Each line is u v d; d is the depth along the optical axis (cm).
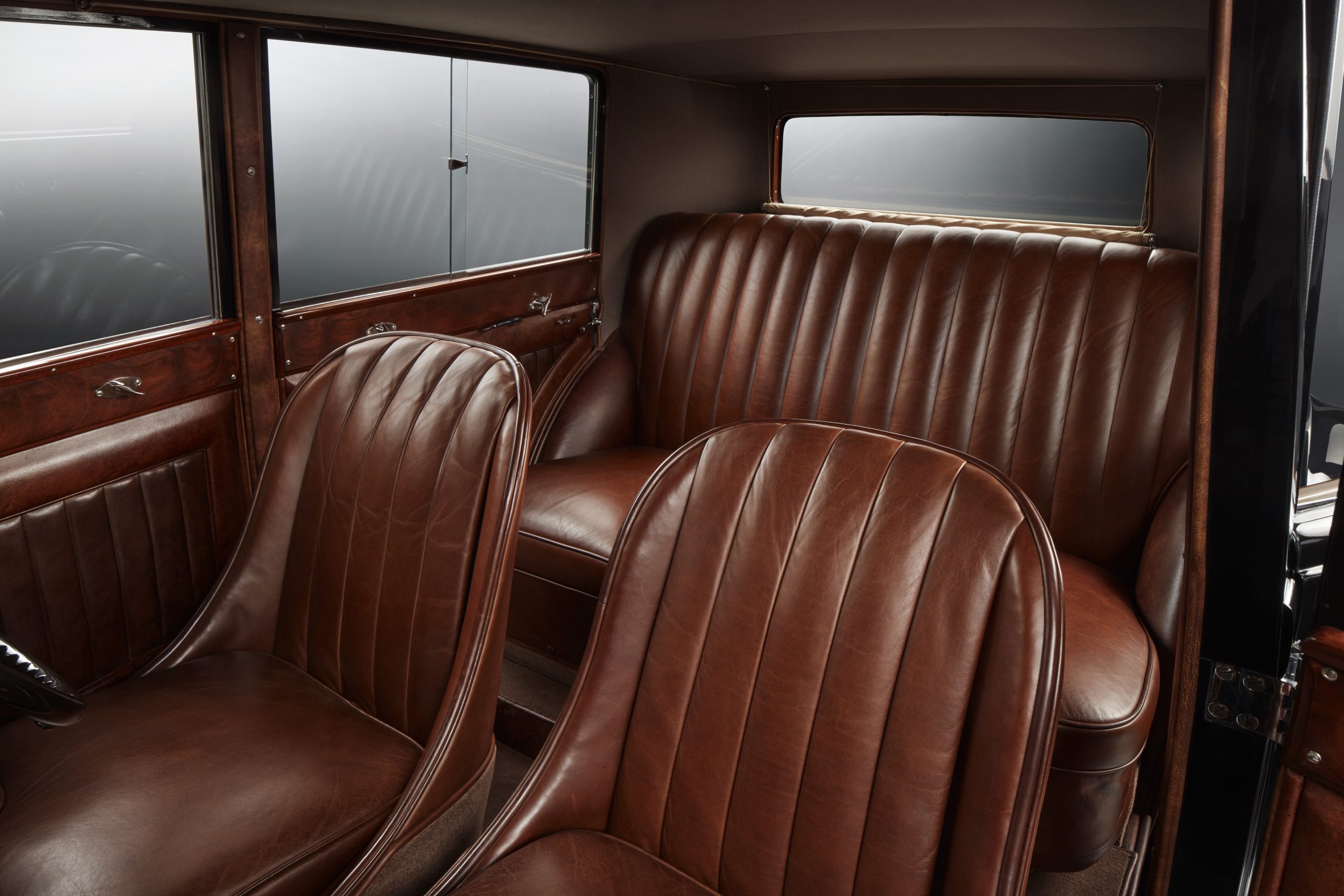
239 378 189
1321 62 78
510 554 134
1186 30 175
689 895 108
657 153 282
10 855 109
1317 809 80
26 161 149
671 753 114
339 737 136
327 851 119
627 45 221
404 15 176
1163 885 113
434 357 150
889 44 206
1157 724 177
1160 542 184
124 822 114
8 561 153
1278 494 89
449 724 129
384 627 142
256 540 162
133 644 176
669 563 119
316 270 199
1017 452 219
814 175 301
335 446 156
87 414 161
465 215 231
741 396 258
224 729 134
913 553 101
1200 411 92
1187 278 207
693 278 269
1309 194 81
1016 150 264
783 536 109
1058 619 94
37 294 155
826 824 101
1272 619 94
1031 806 92
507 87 233
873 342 239
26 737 131
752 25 190
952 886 95
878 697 100
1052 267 221
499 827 113
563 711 119
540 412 268
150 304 172
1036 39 192
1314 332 84
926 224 272
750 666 108
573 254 271
